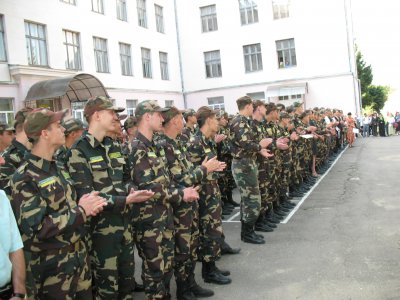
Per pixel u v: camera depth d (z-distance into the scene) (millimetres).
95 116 3156
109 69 20688
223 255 5188
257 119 6145
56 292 2609
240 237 5922
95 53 19875
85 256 2812
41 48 16344
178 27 27719
